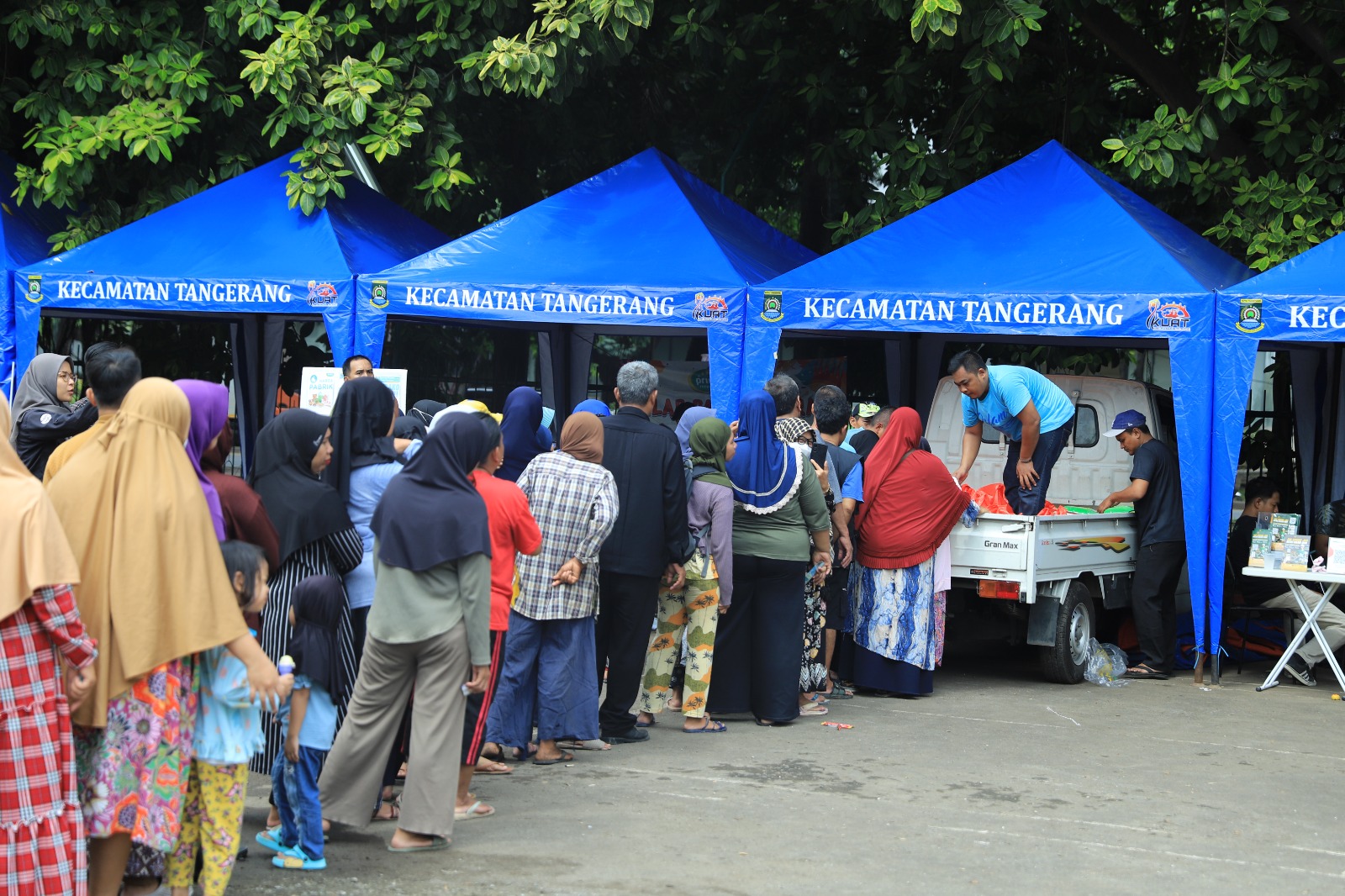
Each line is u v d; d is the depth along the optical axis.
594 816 5.85
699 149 14.50
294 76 11.38
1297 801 6.34
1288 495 12.31
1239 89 10.77
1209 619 9.34
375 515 5.23
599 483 6.63
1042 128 13.28
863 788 6.41
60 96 12.36
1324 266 9.12
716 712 7.81
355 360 9.57
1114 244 9.68
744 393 9.73
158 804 4.23
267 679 4.36
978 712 8.34
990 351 13.55
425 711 5.23
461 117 13.16
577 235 10.55
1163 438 10.44
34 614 4.02
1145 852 5.46
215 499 4.66
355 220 11.34
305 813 5.00
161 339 13.89
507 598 5.70
